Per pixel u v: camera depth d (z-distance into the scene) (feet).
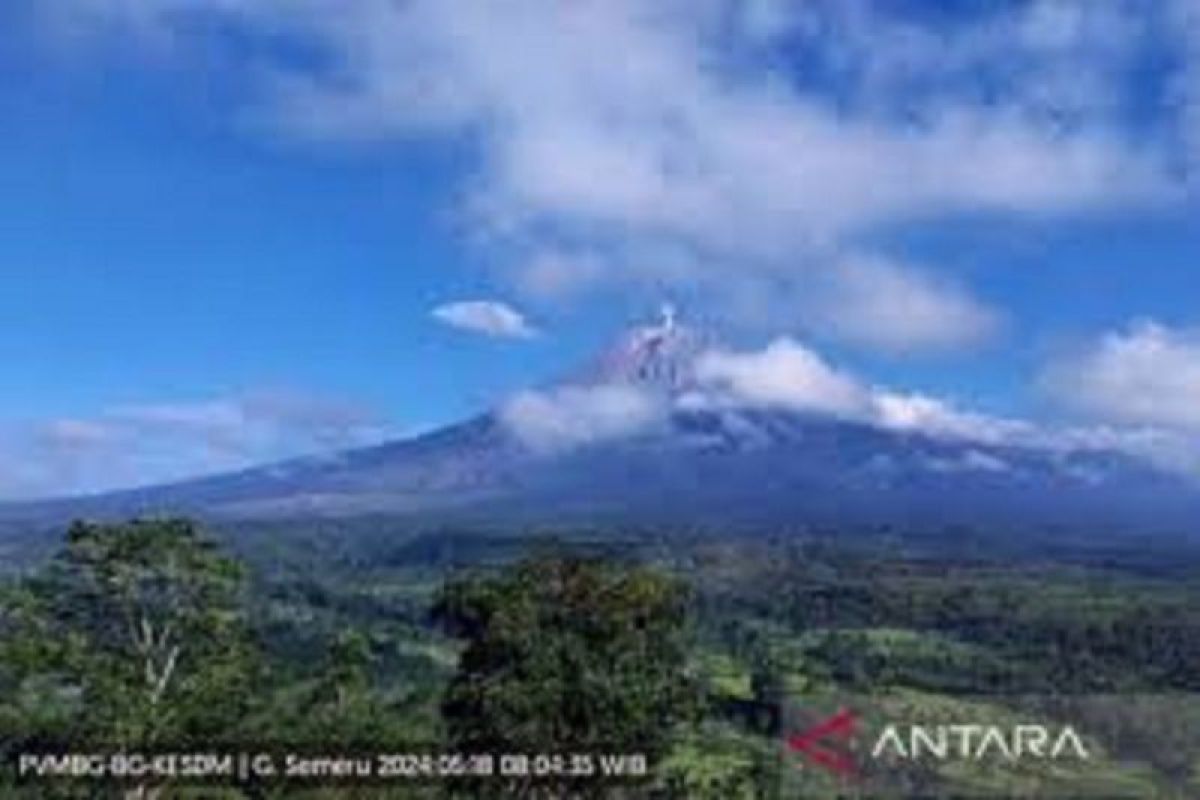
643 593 160.56
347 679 176.76
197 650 174.50
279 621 350.84
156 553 175.52
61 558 175.22
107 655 169.78
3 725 154.92
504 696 154.30
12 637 168.04
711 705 170.91
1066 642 427.74
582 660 156.25
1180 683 333.01
